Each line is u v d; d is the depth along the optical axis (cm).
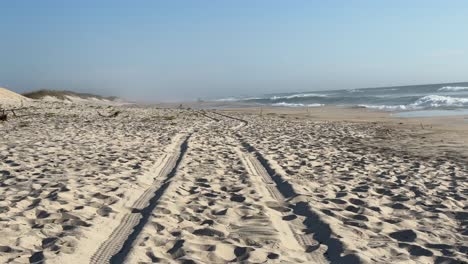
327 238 447
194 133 1520
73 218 493
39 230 445
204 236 450
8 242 405
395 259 388
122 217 517
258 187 684
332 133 1591
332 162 946
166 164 895
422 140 1355
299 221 516
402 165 913
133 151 1028
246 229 473
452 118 2125
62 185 645
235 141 1311
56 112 2491
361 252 398
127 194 611
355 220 511
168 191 629
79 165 829
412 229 481
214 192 648
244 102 6053
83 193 606
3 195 593
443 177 786
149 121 2067
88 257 386
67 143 1142
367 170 852
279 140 1348
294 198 616
